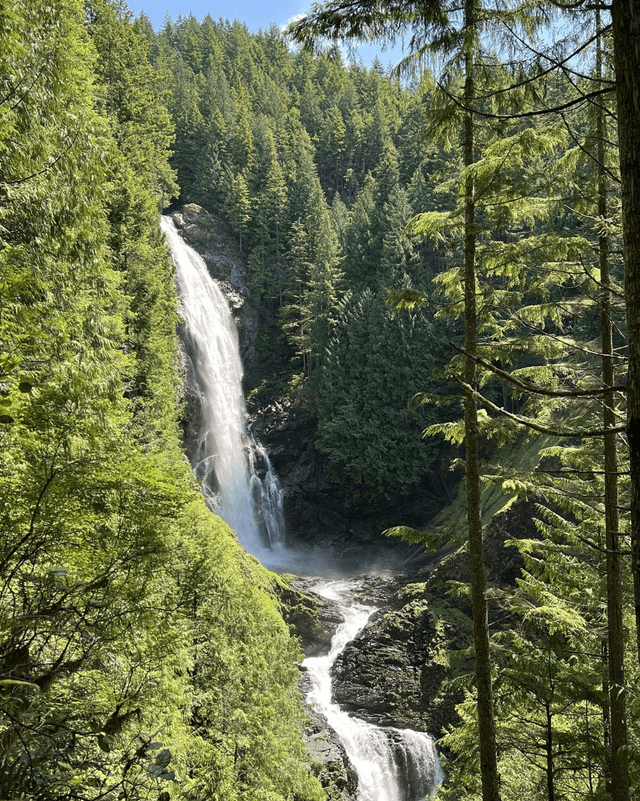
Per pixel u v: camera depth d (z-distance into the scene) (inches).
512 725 601.0
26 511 246.8
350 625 1689.2
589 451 602.9
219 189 3516.2
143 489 278.2
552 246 506.6
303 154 3789.4
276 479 2650.1
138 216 1515.7
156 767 181.3
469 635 1512.1
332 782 1167.6
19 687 174.2
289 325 2910.9
